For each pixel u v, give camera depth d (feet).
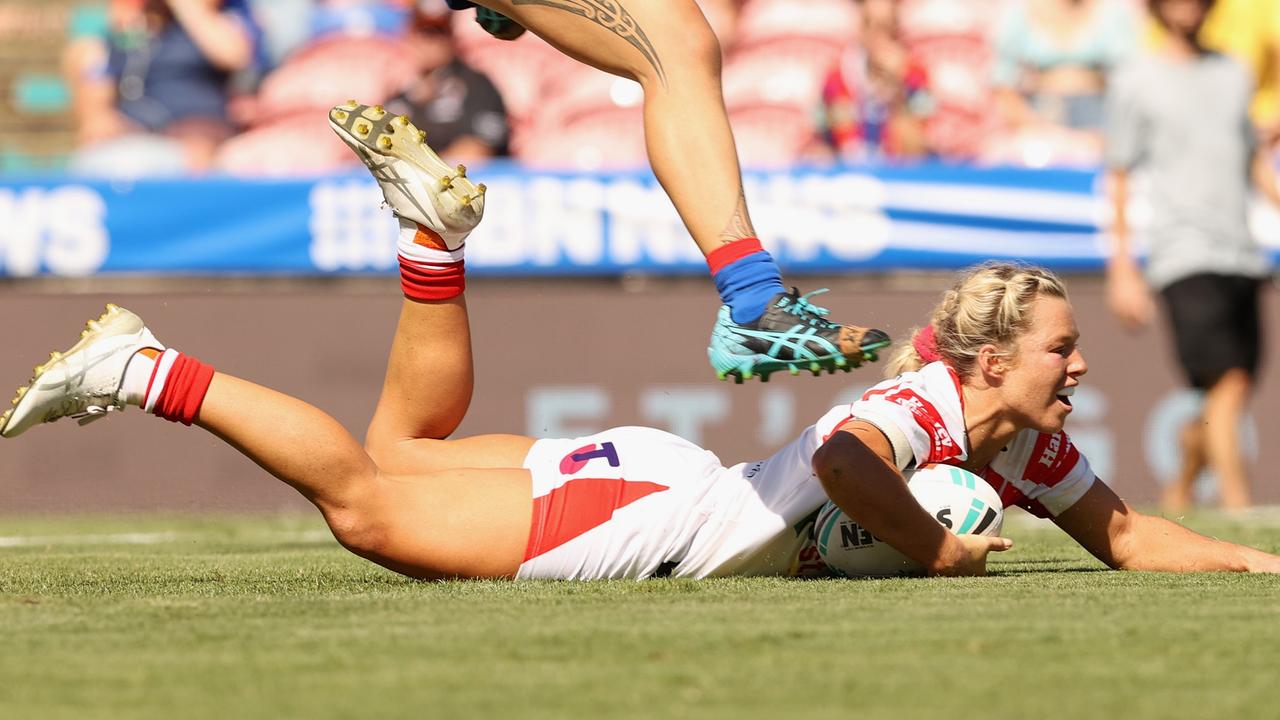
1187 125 80.28
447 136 91.50
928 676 19.56
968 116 99.50
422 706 17.70
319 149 101.40
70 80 106.42
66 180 87.35
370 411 87.92
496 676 19.60
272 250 87.97
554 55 102.63
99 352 29.84
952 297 32.30
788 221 88.53
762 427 88.22
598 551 31.60
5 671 20.08
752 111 102.53
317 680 19.35
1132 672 19.84
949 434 31.89
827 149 96.22
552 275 88.69
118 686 19.03
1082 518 34.76
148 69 100.73
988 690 18.67
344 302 87.86
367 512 30.60
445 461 33.94
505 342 88.53
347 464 30.25
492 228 88.58
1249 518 66.28
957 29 100.68
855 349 28.07
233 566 39.52
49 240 87.10
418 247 33.60
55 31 108.37
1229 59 81.20
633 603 26.91
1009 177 88.63
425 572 31.60
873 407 31.42
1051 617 24.73
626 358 88.63
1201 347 80.89
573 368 88.63
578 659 20.81
